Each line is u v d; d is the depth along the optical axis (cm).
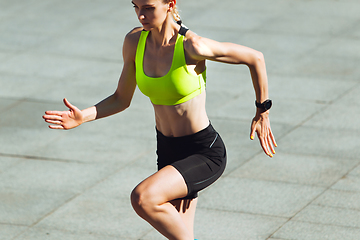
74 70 1230
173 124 485
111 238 638
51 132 948
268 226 649
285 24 1493
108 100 523
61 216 691
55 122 488
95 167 820
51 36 1454
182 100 471
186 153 489
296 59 1252
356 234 624
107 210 702
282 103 1026
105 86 1141
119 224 670
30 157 858
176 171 457
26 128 964
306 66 1209
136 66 481
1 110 1037
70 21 1576
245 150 851
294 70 1188
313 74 1163
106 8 1698
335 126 922
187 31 456
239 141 882
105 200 727
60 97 1088
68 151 874
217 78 1170
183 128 484
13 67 1254
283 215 671
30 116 1011
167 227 449
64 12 1662
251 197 716
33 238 643
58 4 1747
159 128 507
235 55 456
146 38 477
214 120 964
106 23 1556
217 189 741
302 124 935
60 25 1544
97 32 1481
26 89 1131
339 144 856
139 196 438
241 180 761
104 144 897
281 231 637
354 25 1473
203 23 1509
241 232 638
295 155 827
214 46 448
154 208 440
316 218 661
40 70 1234
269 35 1412
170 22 463
